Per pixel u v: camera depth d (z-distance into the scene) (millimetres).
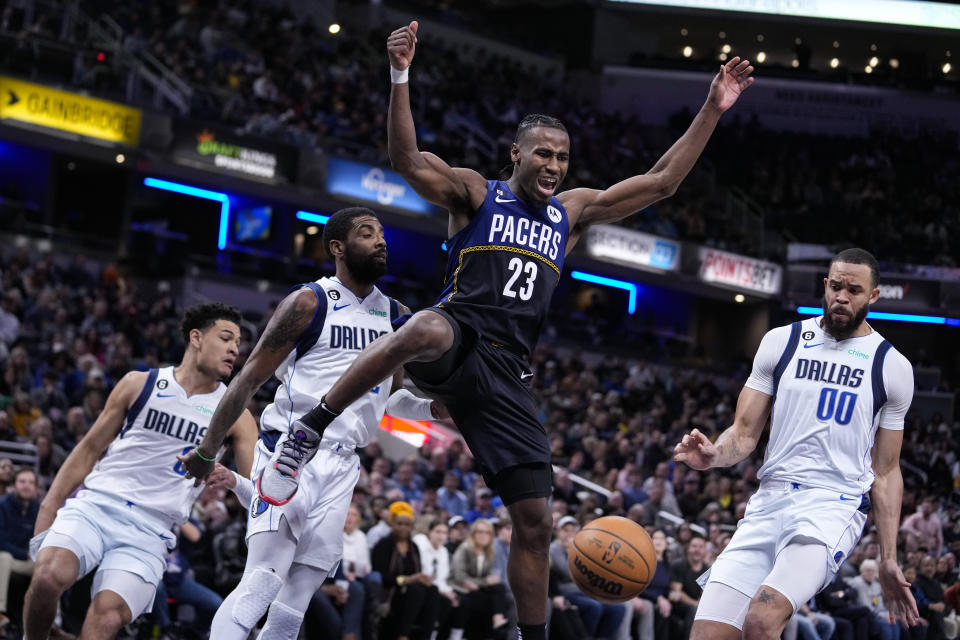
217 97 27625
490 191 5531
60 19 26484
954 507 24547
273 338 5961
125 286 24031
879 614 15859
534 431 5488
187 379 7227
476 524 13555
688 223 33875
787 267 34344
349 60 33562
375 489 14781
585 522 14844
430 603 12773
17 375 17125
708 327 36844
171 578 11602
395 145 5305
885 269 33188
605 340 32781
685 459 6109
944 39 42094
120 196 28484
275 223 30656
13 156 27875
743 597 6062
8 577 10984
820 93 40062
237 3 32812
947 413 32219
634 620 14484
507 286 5410
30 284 22016
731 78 6121
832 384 6141
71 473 7062
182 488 7188
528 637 5566
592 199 6008
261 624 12500
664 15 41562
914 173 38656
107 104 24500
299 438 5098
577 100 39438
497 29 40625
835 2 39844
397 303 6582
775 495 6152
